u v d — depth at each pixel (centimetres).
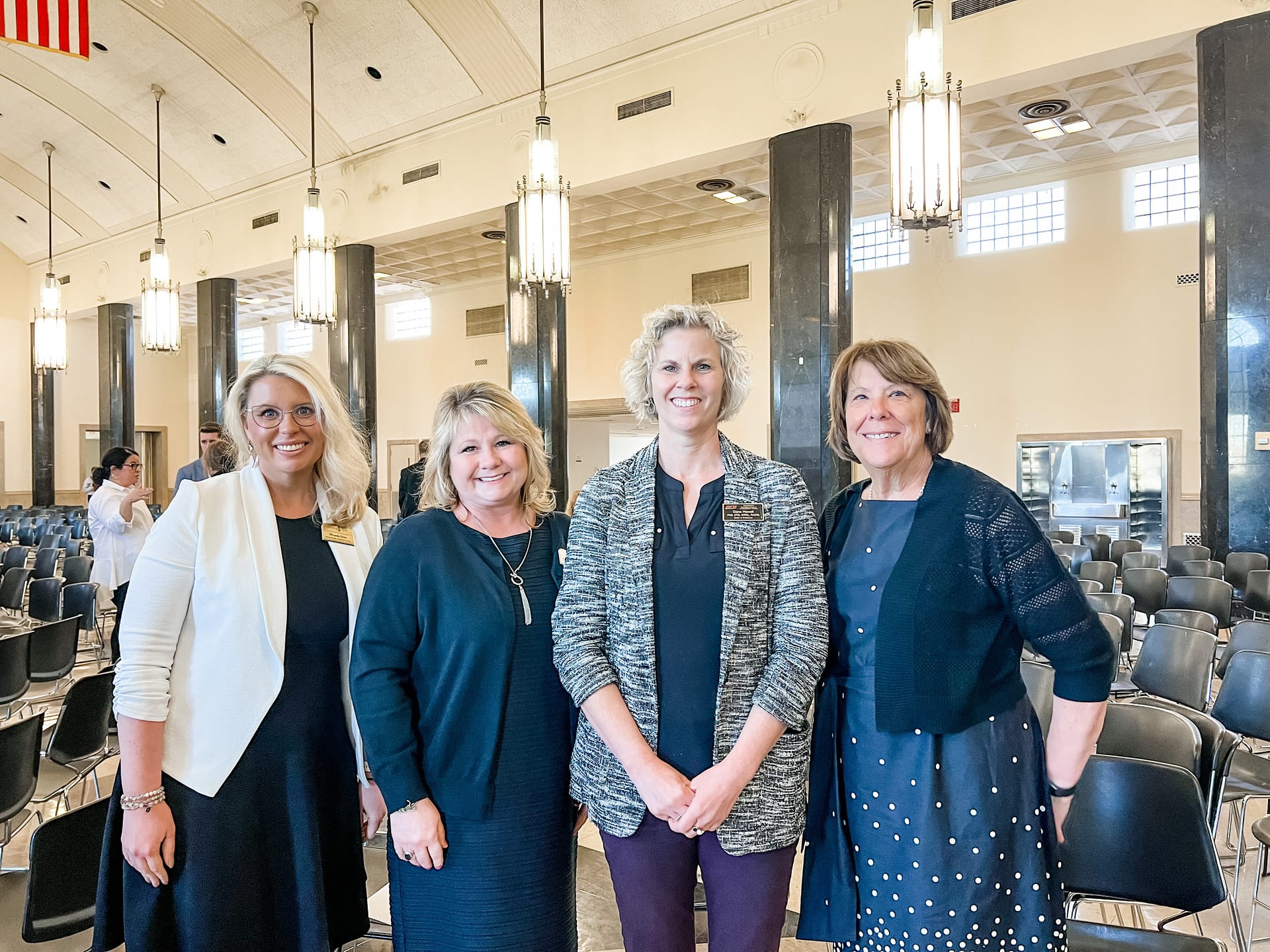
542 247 720
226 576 176
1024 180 1052
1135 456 989
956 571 154
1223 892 186
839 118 696
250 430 187
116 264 1448
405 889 174
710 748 157
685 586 161
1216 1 558
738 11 743
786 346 711
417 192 1005
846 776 163
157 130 1157
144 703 168
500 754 170
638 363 175
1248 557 562
